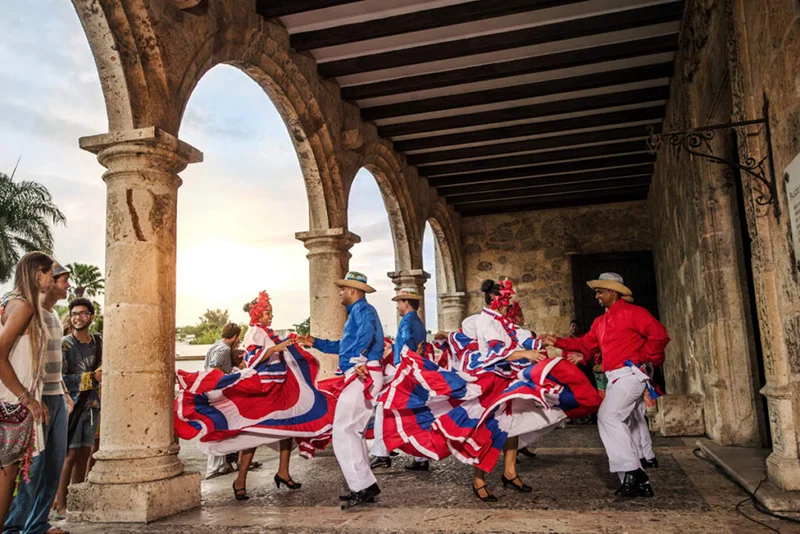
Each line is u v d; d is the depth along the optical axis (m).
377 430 5.47
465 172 10.33
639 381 3.98
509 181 11.34
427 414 4.29
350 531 3.37
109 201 4.14
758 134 3.83
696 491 4.01
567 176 11.12
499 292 4.39
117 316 4.00
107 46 4.09
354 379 4.15
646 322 4.06
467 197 12.06
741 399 5.51
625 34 6.59
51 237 25.91
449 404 4.27
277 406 4.47
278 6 5.71
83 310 4.46
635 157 10.31
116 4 4.07
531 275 12.59
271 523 3.58
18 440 2.93
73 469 4.38
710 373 5.91
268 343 4.55
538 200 12.38
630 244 12.24
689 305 7.41
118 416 3.91
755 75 3.82
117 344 3.98
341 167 7.39
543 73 7.42
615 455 3.93
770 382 3.84
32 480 3.22
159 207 4.18
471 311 12.80
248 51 5.64
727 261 5.63
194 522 3.67
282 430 4.39
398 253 9.92
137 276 4.05
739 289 5.57
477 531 3.27
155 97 4.26
